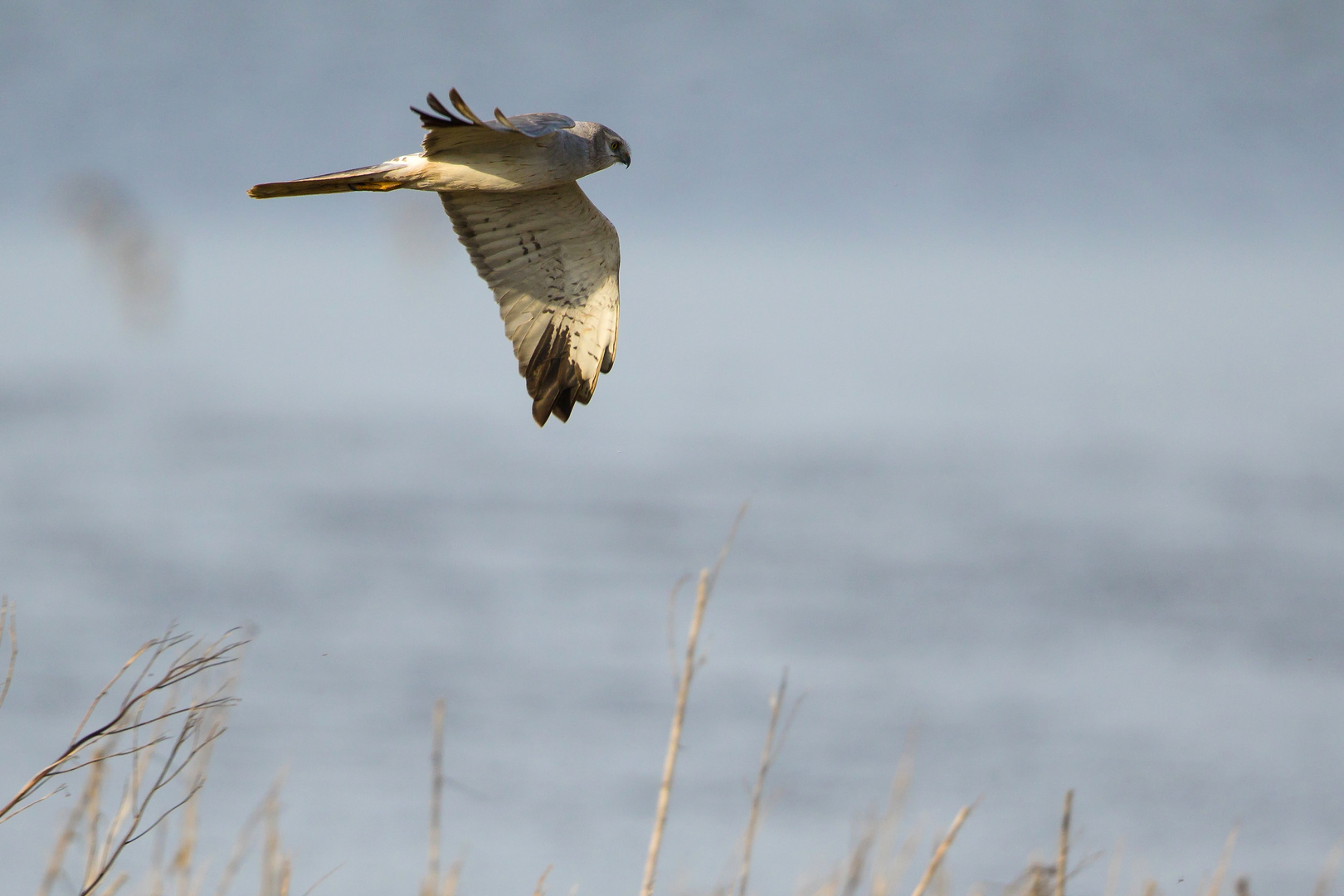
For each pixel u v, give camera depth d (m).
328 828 10.46
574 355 5.64
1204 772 12.55
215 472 23.88
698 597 5.34
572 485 23.69
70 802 10.25
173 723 8.20
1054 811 11.73
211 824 10.41
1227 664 15.41
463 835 10.57
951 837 4.93
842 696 14.16
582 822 10.97
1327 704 14.18
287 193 5.22
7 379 33.44
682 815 11.26
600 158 5.40
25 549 18.34
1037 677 14.91
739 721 13.42
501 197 5.49
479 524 20.84
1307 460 26.41
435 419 30.22
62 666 13.62
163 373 35.75
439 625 15.76
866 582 18.19
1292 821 11.70
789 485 23.94
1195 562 19.22
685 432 28.94
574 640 15.66
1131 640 16.03
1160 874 10.64
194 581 17.25
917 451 27.27
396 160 5.28
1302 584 18.17
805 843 10.81
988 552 19.80
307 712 13.02
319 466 24.64
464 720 12.80
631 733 12.95
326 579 17.61
